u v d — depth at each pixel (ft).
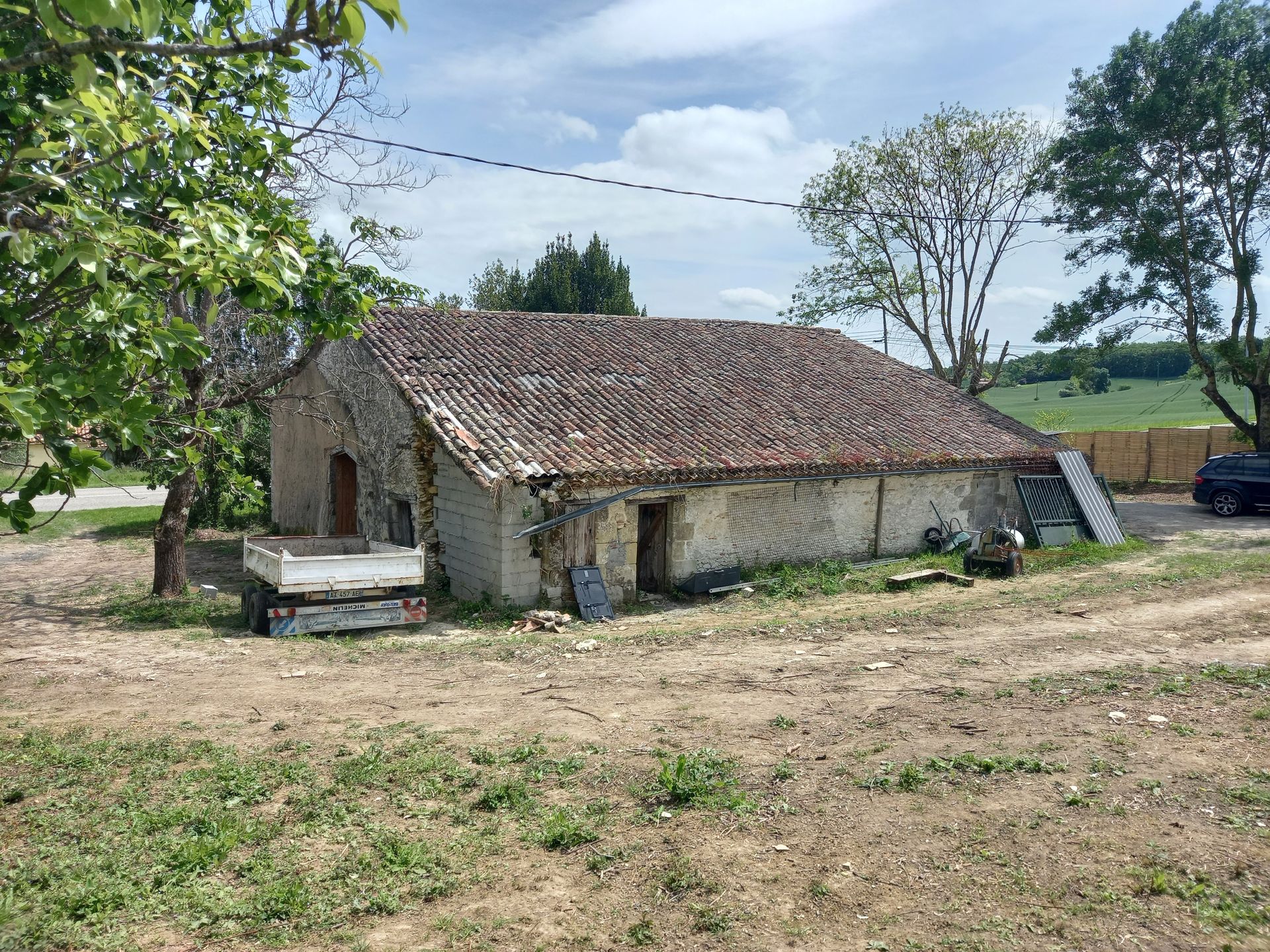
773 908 14.40
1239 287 87.51
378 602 38.73
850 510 54.75
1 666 32.12
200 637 37.29
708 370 61.62
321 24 9.95
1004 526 53.26
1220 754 19.77
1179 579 45.19
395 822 18.28
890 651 32.40
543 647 35.12
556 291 132.67
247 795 19.56
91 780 20.52
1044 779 18.86
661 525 48.49
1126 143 83.30
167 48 9.86
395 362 50.06
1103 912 13.70
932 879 15.03
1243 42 80.53
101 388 13.24
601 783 20.06
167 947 13.66
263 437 79.15
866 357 75.82
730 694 27.20
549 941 13.75
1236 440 94.68
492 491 39.32
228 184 19.25
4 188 12.50
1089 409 187.32
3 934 13.62
